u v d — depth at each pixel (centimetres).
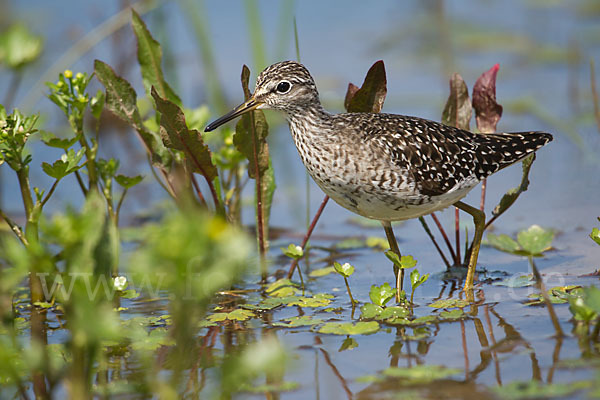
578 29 2230
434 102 1838
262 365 727
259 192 1173
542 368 793
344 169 1042
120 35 1853
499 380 776
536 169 1543
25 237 1065
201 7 1780
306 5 2497
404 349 874
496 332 902
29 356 768
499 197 1433
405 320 955
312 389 789
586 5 2398
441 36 2211
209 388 806
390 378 794
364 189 1045
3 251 817
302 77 1094
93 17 2070
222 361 870
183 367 858
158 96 1045
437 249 1216
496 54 2153
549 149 1625
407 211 1068
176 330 774
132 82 1872
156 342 916
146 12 1805
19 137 1030
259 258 1188
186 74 2002
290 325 966
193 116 1227
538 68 2044
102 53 1905
